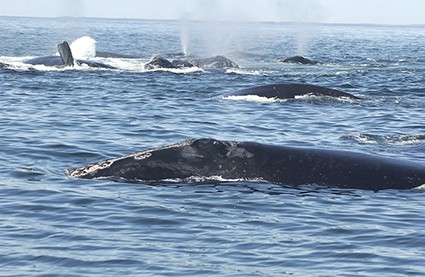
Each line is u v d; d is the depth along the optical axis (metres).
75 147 52.38
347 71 122.00
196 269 29.81
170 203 38.06
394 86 99.94
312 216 36.59
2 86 86.12
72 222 35.31
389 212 37.38
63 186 41.03
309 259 30.97
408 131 64.06
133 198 38.78
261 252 31.70
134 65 126.19
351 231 34.56
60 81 93.69
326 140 57.94
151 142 55.78
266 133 61.34
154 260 30.66
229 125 64.56
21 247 31.86
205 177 41.12
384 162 42.38
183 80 100.12
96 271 29.48
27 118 64.31
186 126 63.41
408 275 29.31
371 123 67.75
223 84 96.56
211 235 33.72
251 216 36.47
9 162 47.22
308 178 41.16
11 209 37.09
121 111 70.50
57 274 29.16
